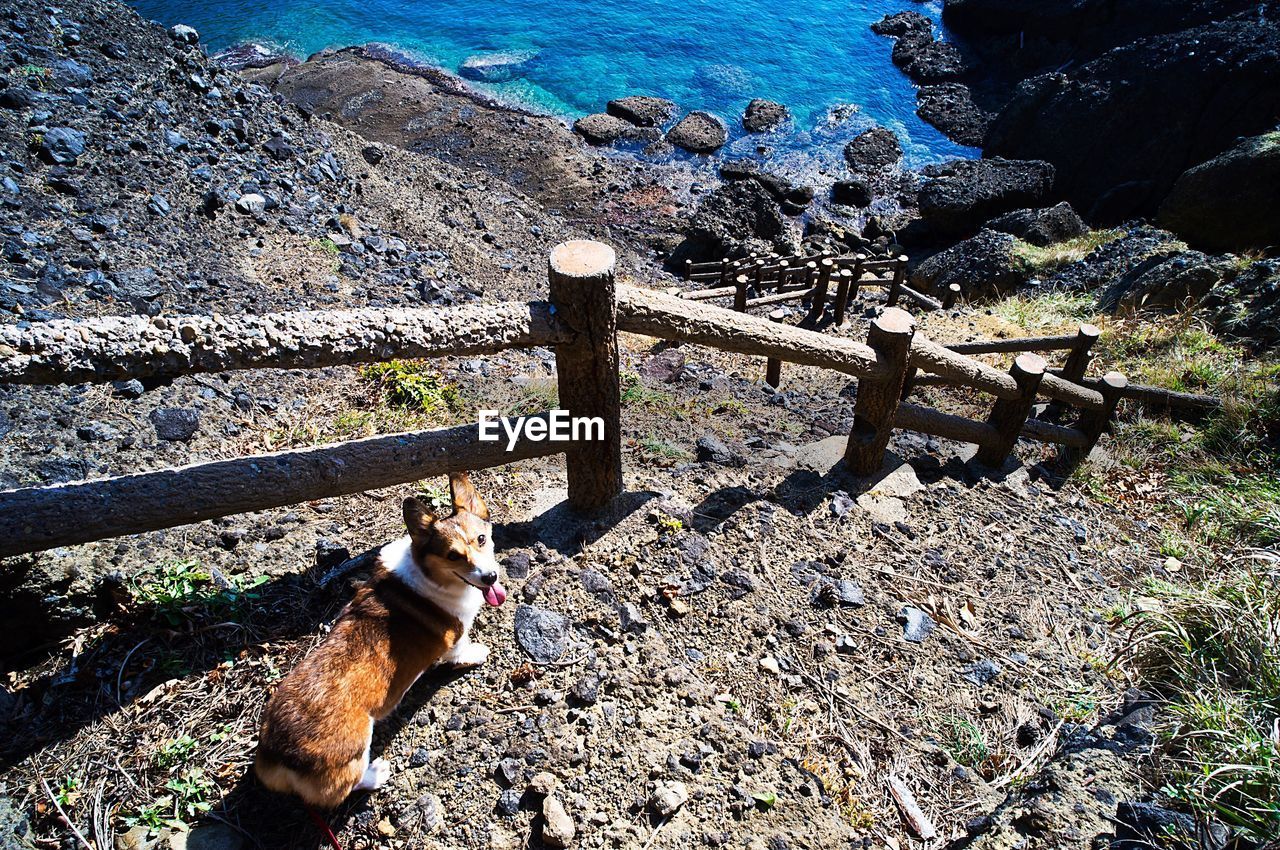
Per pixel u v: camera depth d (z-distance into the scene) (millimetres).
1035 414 4281
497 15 16109
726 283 7660
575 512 2520
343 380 3520
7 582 1950
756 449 3291
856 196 11031
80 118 4676
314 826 1692
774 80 14203
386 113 12125
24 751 1770
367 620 1773
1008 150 11273
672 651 2125
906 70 14414
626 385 3979
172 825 1660
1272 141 6750
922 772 1945
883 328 2674
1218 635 2271
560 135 11938
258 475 1887
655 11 16469
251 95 6336
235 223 4754
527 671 1990
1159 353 5059
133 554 2197
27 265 3492
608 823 1716
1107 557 2904
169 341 1664
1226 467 3721
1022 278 7527
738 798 1788
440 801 1738
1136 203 9594
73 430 2699
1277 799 1695
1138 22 12250
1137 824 1688
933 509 2932
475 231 6895
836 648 2227
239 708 1882
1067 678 2252
